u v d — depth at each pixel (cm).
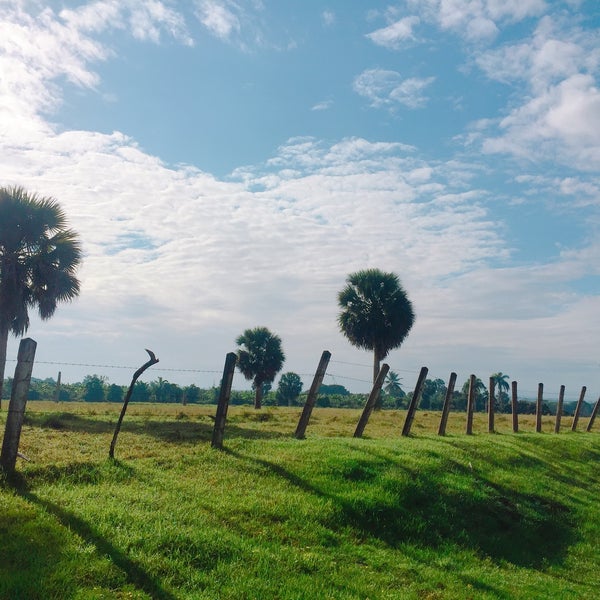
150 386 5081
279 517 879
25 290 2422
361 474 1124
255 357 4622
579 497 1454
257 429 1638
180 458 1105
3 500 746
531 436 2155
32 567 591
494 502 1200
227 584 651
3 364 2386
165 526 748
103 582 596
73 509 753
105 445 1185
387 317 4022
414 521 1000
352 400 5619
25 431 1334
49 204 2411
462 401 6819
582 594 882
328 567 755
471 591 789
